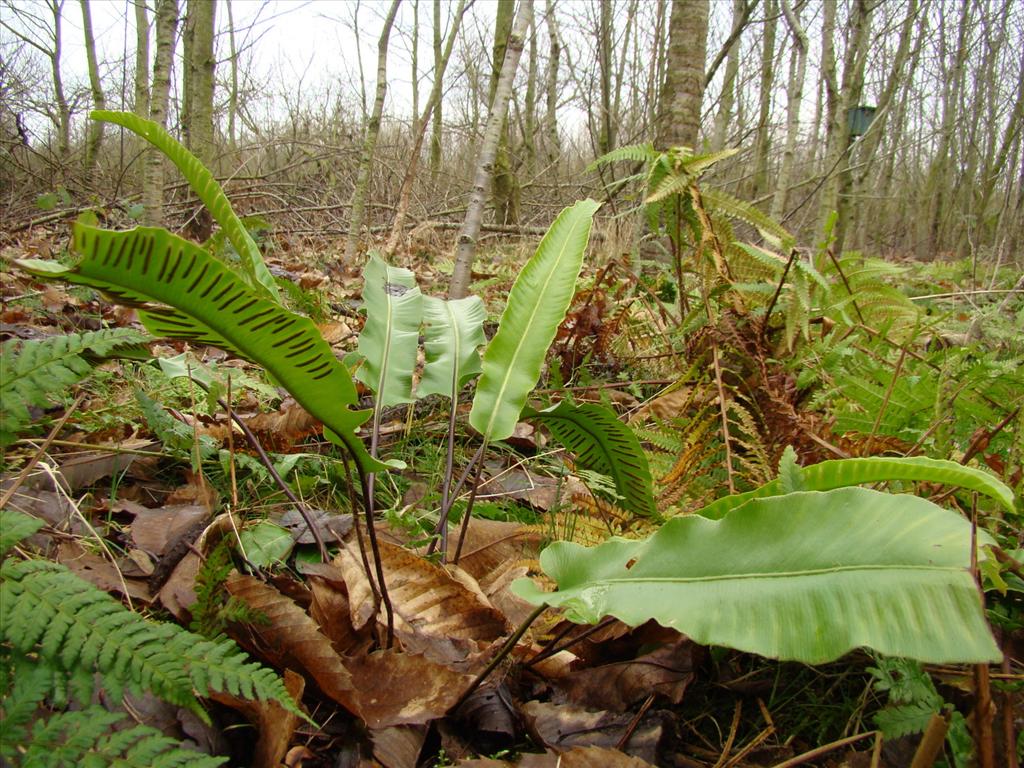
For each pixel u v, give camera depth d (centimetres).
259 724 42
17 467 63
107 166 373
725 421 69
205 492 64
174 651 34
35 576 34
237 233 53
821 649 32
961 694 47
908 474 41
